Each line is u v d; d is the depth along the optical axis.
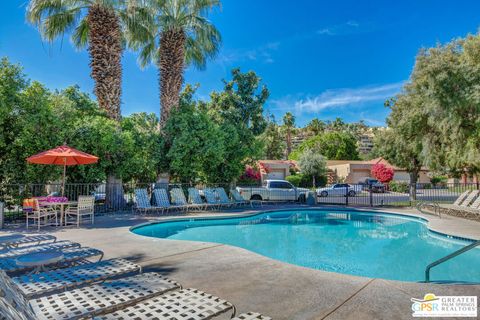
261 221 13.35
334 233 10.86
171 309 2.68
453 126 14.50
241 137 18.27
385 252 8.13
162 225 11.04
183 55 16.33
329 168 44.19
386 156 24.48
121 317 2.51
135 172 14.91
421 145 19.97
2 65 10.76
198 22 16.14
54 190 13.77
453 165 18.25
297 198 19.86
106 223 10.13
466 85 13.31
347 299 3.69
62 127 11.98
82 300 2.80
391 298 3.72
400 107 21.09
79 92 15.21
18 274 4.46
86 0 14.12
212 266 5.04
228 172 17.97
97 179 13.20
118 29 14.32
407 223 12.83
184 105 17.08
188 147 15.44
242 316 2.64
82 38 16.16
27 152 11.21
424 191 29.30
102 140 12.56
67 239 7.27
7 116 10.77
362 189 33.09
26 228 8.92
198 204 14.23
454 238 8.47
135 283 3.28
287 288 4.05
